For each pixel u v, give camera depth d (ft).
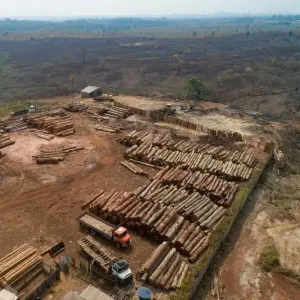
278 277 81.92
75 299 61.62
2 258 77.20
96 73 396.16
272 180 126.31
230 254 88.17
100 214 97.71
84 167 127.75
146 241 88.99
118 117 176.76
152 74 388.16
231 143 148.77
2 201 104.58
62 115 178.50
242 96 290.15
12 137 151.94
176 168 121.70
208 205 100.53
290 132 171.32
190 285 73.56
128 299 69.87
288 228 99.66
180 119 170.91
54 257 81.61
